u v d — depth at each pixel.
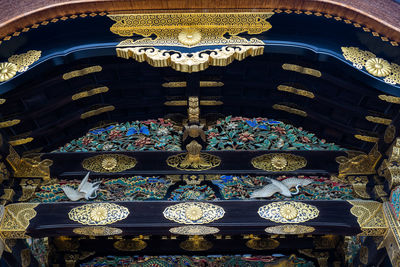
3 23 6.18
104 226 6.84
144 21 6.57
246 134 7.92
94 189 7.27
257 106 7.81
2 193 7.01
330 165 7.50
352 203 6.99
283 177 7.56
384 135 7.01
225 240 9.06
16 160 7.30
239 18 6.58
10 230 6.74
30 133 7.29
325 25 6.55
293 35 6.55
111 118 7.96
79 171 7.52
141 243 9.07
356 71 6.33
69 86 7.16
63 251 9.09
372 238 7.35
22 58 6.34
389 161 6.91
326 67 6.89
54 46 6.45
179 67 6.29
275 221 6.83
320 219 6.85
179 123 7.86
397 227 6.64
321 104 7.43
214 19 6.57
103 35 6.54
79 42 6.48
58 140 7.72
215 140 7.86
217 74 7.29
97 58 6.99
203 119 7.85
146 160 7.59
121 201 7.03
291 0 6.34
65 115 7.45
